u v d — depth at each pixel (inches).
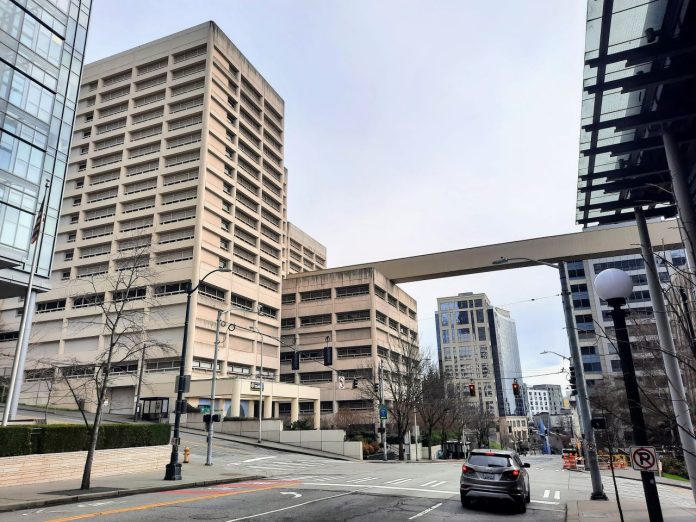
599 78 386.6
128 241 2514.8
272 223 3166.8
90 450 669.9
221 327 2459.4
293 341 3240.7
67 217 2736.2
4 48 1295.5
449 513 507.5
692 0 317.4
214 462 1168.8
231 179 2733.8
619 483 989.8
